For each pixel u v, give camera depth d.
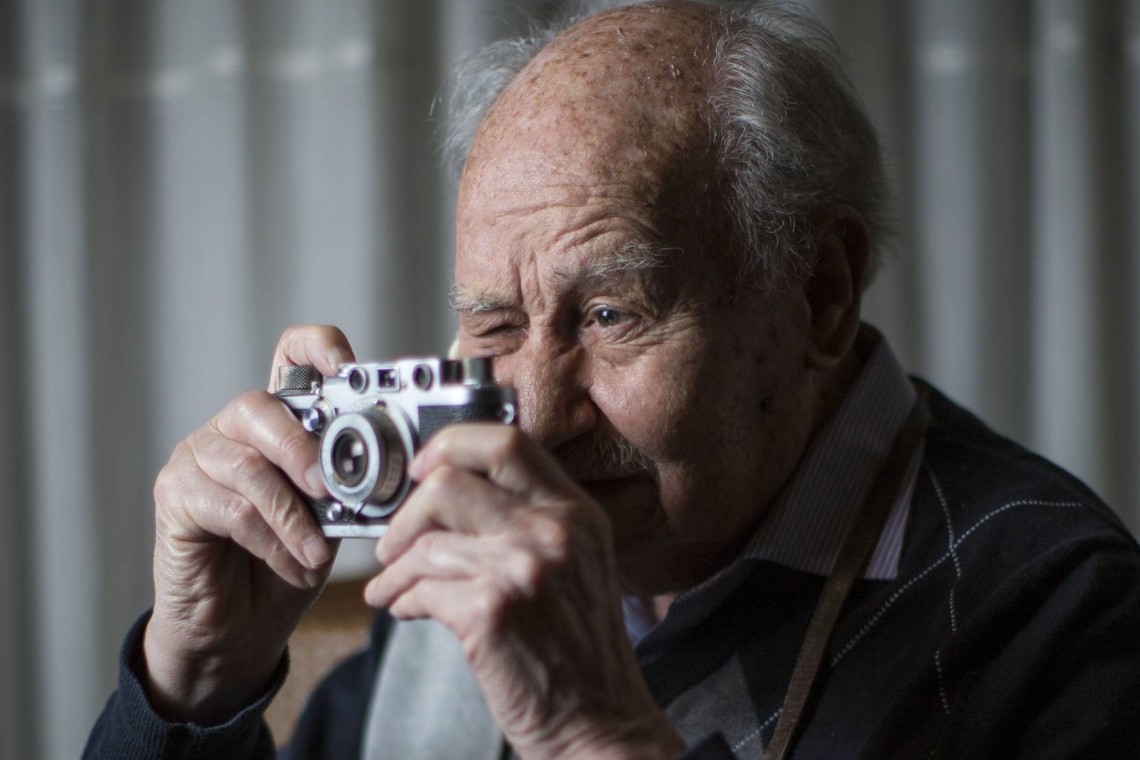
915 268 1.86
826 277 0.92
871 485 0.94
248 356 1.92
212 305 1.94
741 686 0.89
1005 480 0.93
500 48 1.04
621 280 0.81
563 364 0.82
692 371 0.82
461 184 0.88
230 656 0.86
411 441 0.67
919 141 1.87
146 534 1.96
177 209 1.95
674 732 0.65
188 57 1.94
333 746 1.27
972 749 0.78
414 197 1.91
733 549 0.93
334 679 1.32
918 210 1.86
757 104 0.85
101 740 0.89
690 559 0.92
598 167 0.81
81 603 1.92
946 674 0.81
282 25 1.91
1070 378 1.82
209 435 0.79
